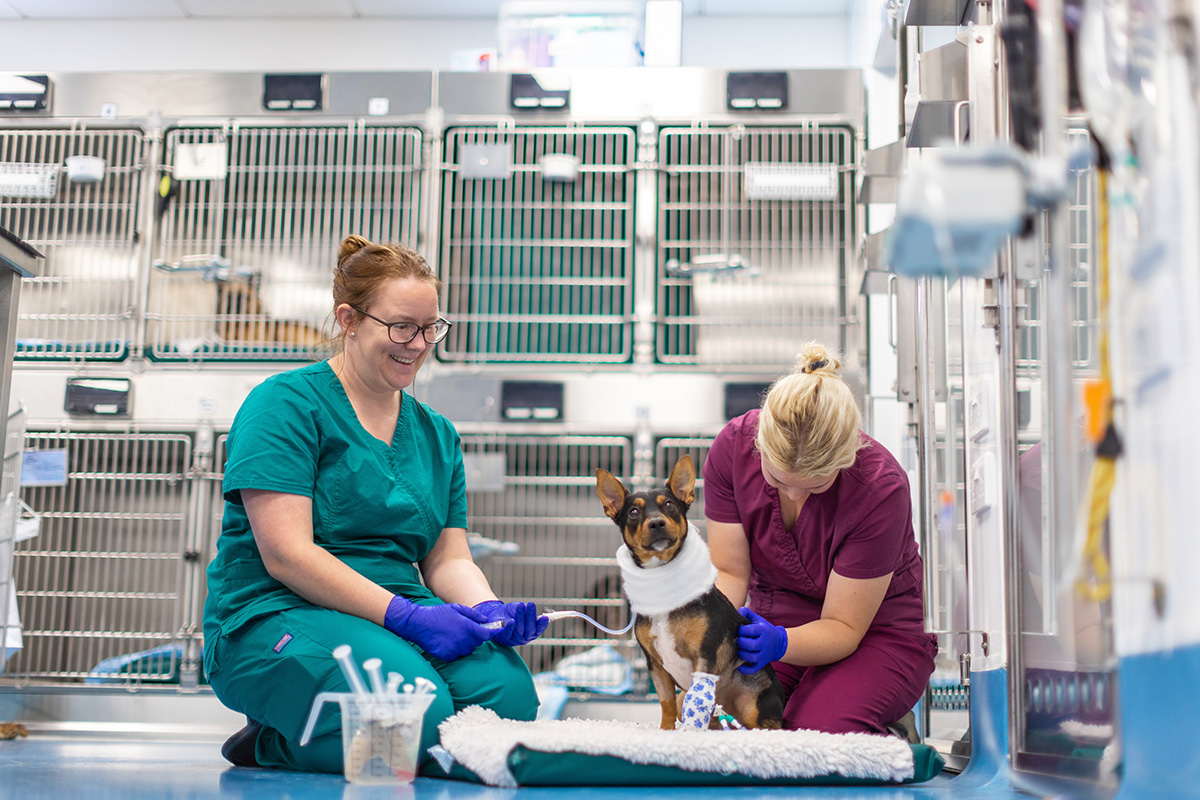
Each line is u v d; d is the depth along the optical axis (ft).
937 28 7.48
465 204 11.23
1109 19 3.10
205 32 14.25
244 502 6.12
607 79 11.25
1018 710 4.89
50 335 11.09
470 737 5.02
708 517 7.22
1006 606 5.01
